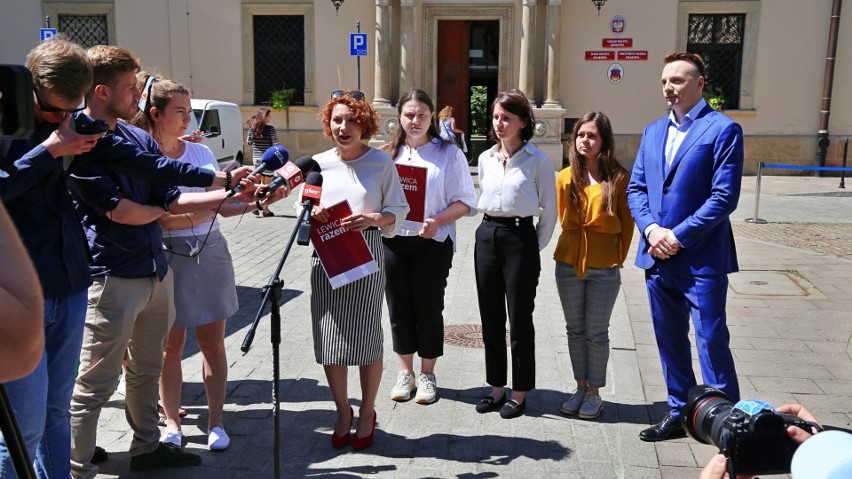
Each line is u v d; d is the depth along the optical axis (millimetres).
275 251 9406
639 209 4113
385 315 6598
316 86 19141
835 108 18328
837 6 17672
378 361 3969
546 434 4203
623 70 18469
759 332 5988
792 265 8461
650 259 4109
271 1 18891
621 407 4578
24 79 1743
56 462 2889
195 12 19031
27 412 2537
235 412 4477
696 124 3939
